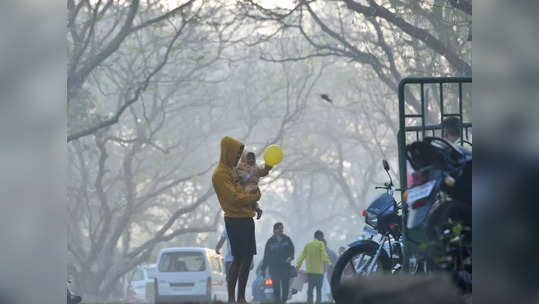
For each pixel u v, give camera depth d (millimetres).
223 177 25516
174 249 63344
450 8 70000
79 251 96188
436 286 11258
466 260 19156
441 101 25891
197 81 117562
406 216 23656
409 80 25125
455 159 20672
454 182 20344
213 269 65875
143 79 101062
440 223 20047
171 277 62188
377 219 25797
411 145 21297
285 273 45156
